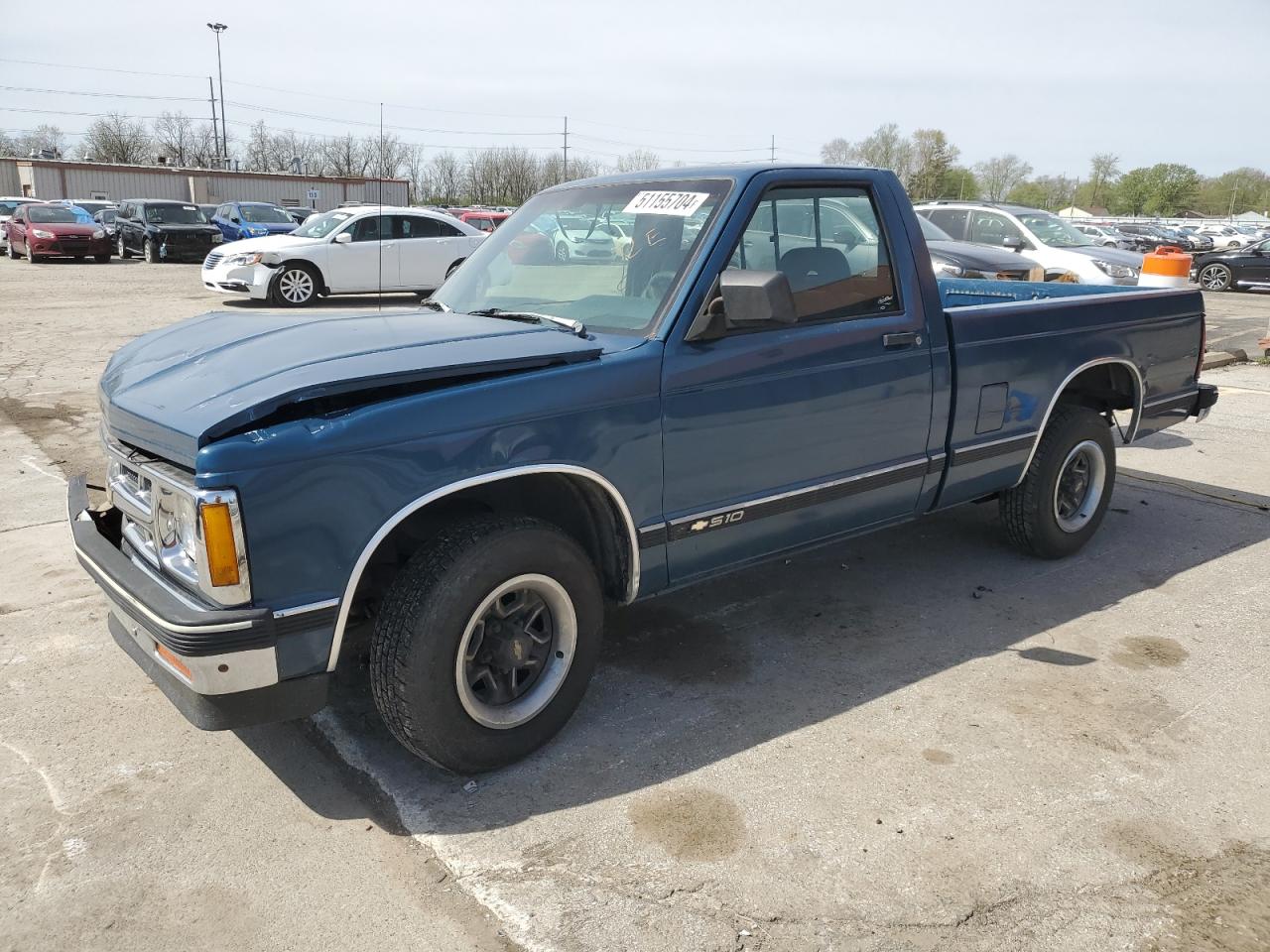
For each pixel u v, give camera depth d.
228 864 2.69
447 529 2.92
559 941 2.40
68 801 2.96
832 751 3.25
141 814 2.91
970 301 5.95
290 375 2.69
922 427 4.03
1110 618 4.34
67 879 2.62
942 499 4.29
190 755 3.22
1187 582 4.76
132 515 2.99
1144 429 5.23
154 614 2.56
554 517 3.38
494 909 2.51
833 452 3.73
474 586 2.84
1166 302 5.14
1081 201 117.38
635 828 2.84
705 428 3.30
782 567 4.96
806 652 4.00
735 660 3.92
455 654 2.85
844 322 3.69
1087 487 5.06
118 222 28.38
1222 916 2.50
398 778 3.08
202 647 2.47
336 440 2.57
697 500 3.36
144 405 2.81
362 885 2.61
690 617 4.34
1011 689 3.69
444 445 2.74
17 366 10.05
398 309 3.96
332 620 2.65
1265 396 9.67
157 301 16.53
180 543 2.67
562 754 3.23
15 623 4.14
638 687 3.69
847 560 5.06
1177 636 4.16
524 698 3.13
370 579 3.15
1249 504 6.04
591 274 3.61
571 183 4.15
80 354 10.86
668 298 3.29
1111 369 5.03
